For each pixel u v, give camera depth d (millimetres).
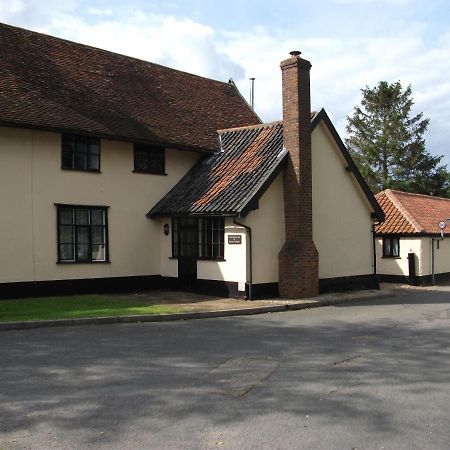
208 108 21734
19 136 15008
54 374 7207
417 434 5102
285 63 16844
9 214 14812
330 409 5809
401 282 24641
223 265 16188
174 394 6336
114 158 17078
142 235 17766
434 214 27578
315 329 11117
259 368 7609
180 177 18781
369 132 51969
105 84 18734
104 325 11328
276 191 16562
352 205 19453
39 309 12633
